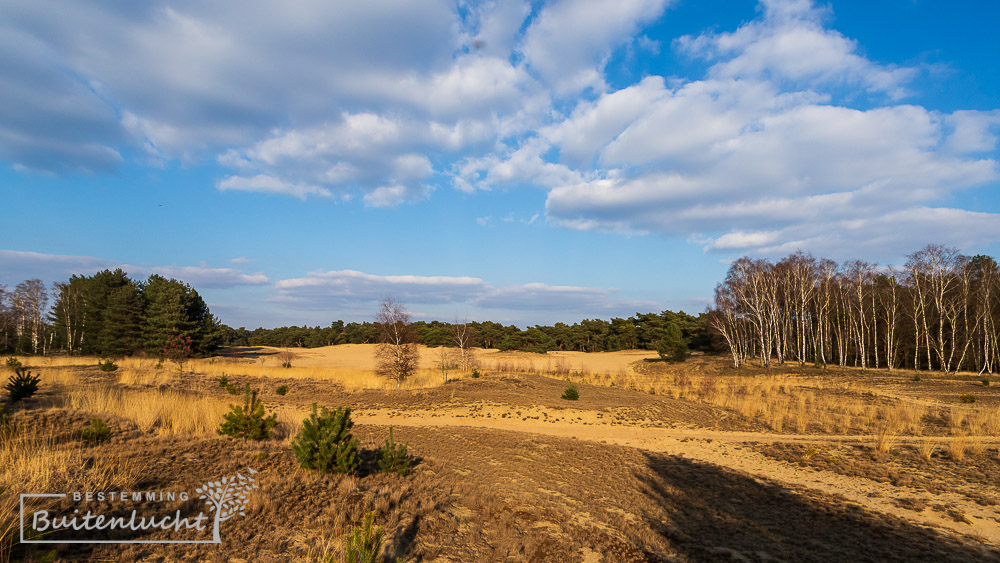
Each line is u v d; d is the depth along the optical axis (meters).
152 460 8.80
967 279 48.19
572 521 9.13
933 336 54.84
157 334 49.31
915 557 7.73
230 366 39.03
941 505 10.66
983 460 14.80
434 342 95.56
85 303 55.62
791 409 25.78
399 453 10.70
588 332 105.50
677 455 16.12
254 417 12.11
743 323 63.47
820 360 57.84
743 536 8.73
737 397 29.45
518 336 100.94
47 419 11.19
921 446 17.44
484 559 6.77
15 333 62.09
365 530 5.19
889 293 55.47
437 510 8.57
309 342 117.62
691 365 61.09
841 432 20.77
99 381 22.84
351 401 25.53
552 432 19.72
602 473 13.27
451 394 26.88
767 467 14.66
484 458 14.30
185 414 13.11
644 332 99.44
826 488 12.32
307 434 9.88
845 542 8.41
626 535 8.60
